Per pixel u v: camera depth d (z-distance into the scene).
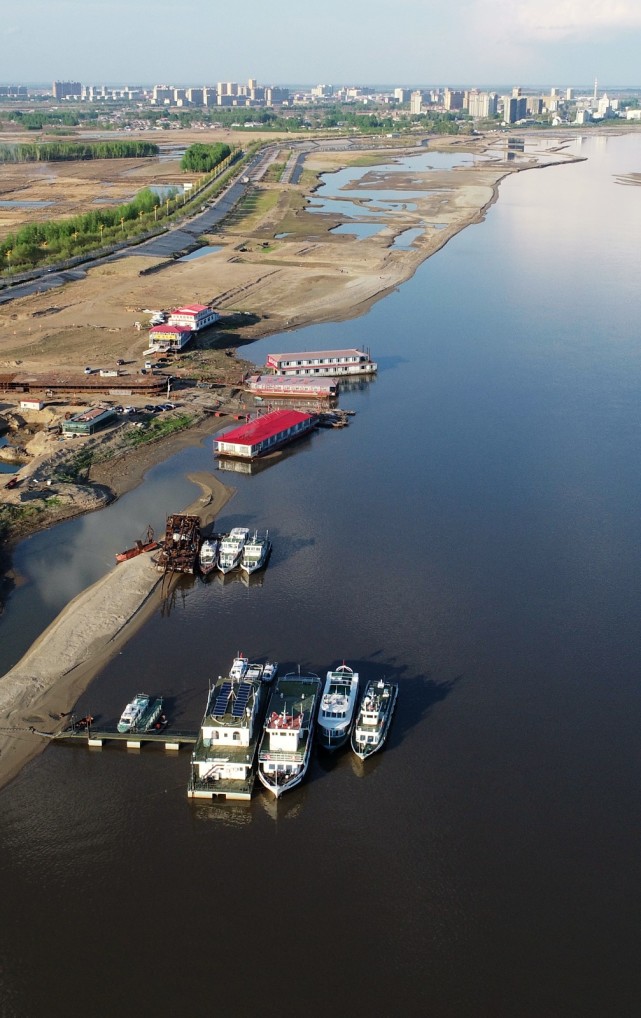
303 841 87.19
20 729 99.94
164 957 76.31
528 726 101.38
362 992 73.56
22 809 90.44
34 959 76.12
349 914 79.88
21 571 130.62
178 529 134.25
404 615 121.38
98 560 133.75
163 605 123.69
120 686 106.94
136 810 90.69
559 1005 72.56
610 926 78.69
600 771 95.12
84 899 81.25
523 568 133.00
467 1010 72.25
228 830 88.50
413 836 87.50
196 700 104.62
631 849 85.88
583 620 120.44
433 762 96.56
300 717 97.12
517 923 78.94
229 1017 71.75
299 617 121.06
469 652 113.88
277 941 77.62
